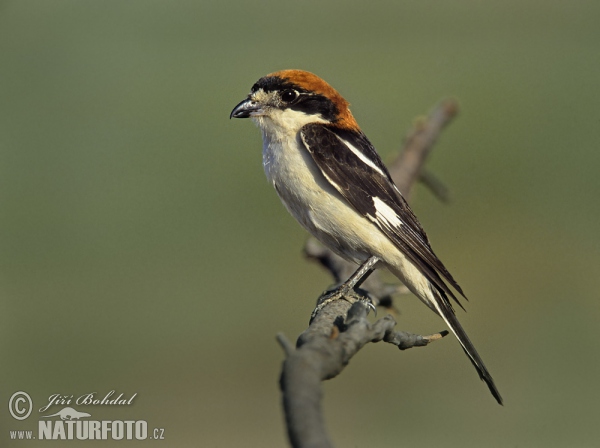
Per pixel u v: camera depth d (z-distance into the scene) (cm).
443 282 597
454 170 1353
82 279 1139
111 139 1423
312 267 1179
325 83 646
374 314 556
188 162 1370
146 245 1214
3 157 1387
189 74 1652
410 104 1535
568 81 1609
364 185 609
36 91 1570
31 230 1251
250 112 633
